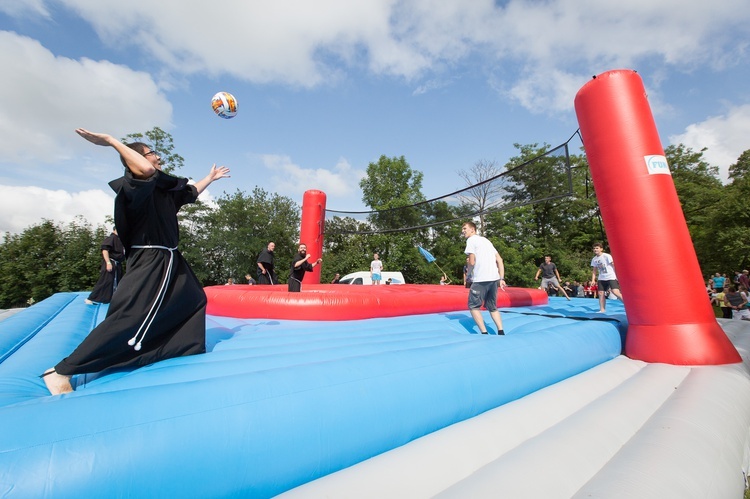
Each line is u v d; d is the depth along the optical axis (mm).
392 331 4566
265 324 4977
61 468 1344
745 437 2936
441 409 2469
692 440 2357
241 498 1705
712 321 4262
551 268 11938
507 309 7352
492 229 30031
